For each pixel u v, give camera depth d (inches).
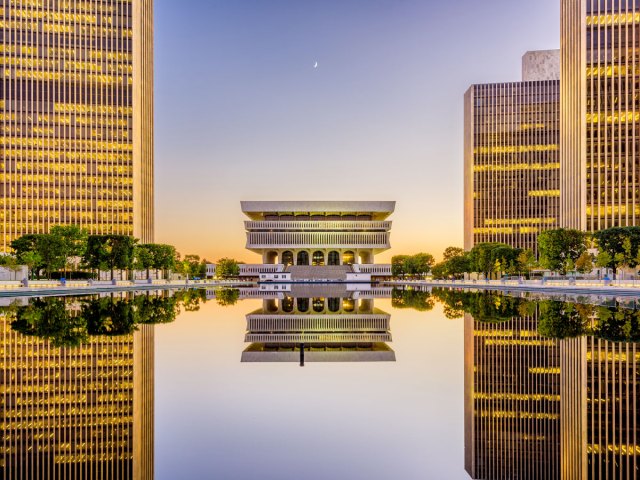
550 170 7135.8
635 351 1061.8
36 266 3528.5
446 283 5339.6
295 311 2206.0
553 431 692.7
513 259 4539.9
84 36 5944.9
